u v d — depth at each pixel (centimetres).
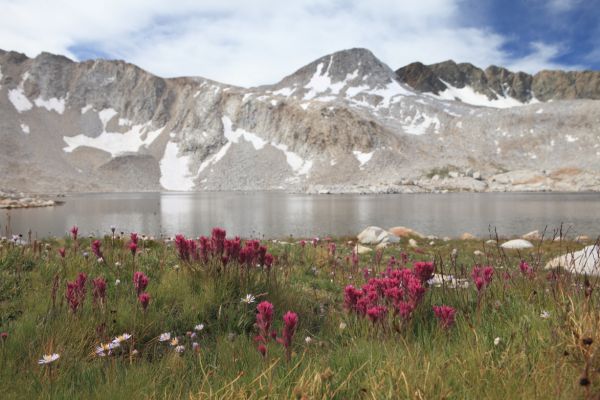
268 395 305
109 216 7606
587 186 19438
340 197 15550
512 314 462
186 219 7031
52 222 6328
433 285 603
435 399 287
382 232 2811
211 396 309
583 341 297
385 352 377
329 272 1031
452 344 404
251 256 640
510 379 305
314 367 357
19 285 667
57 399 327
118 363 409
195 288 645
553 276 547
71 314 491
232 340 479
